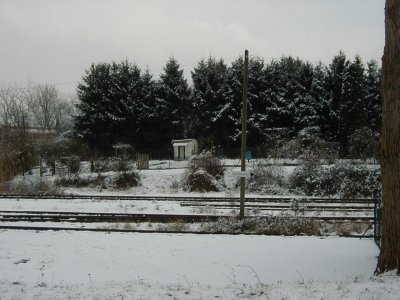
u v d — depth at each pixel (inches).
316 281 381.4
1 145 1467.8
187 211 837.8
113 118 1909.4
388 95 348.5
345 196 1127.6
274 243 561.3
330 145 1549.0
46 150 1720.0
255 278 412.2
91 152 1824.6
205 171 1315.2
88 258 492.4
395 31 340.8
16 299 320.8
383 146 357.1
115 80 2001.7
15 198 1058.1
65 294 334.0
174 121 1972.2
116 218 727.7
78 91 2010.3
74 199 1050.1
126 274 432.1
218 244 557.0
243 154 757.9
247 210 814.5
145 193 1259.8
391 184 353.1
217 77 2033.7
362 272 417.7
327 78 1920.5
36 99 2696.9
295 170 1238.9
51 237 593.9
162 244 556.1
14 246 545.6
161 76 2042.3
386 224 358.9
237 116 1923.0
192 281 402.9
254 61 2015.3
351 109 1723.7
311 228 638.5
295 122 1871.3
